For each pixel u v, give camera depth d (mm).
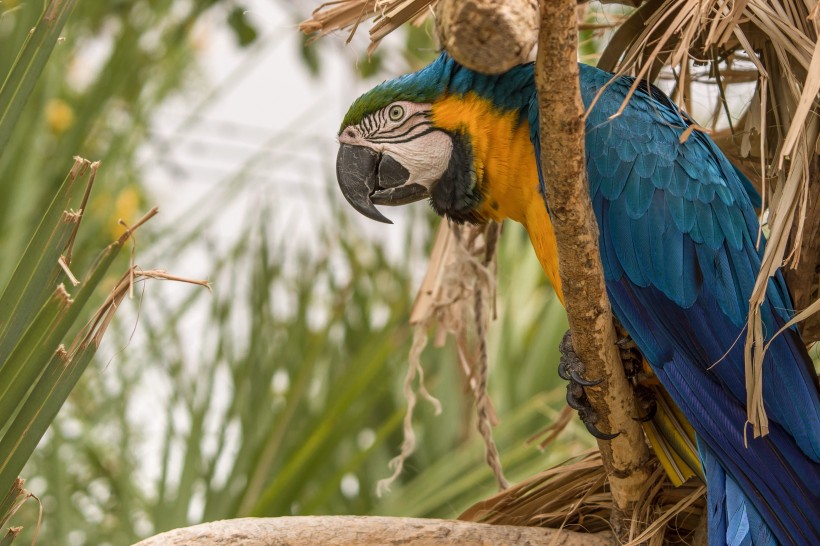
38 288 2559
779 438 3074
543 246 3426
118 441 5453
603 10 3682
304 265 5441
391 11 3258
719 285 3283
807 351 3322
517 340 5316
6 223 4656
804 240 3229
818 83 2602
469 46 2258
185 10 5898
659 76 3830
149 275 2619
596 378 2867
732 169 3512
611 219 3363
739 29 2949
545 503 3430
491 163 3512
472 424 5191
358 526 3033
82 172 2582
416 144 3703
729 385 3184
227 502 4680
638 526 3148
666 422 3312
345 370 4969
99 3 5551
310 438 4602
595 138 3398
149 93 5508
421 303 3938
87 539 5258
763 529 2961
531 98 3404
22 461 2559
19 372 2559
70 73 5770
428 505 4777
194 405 4922
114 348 5414
